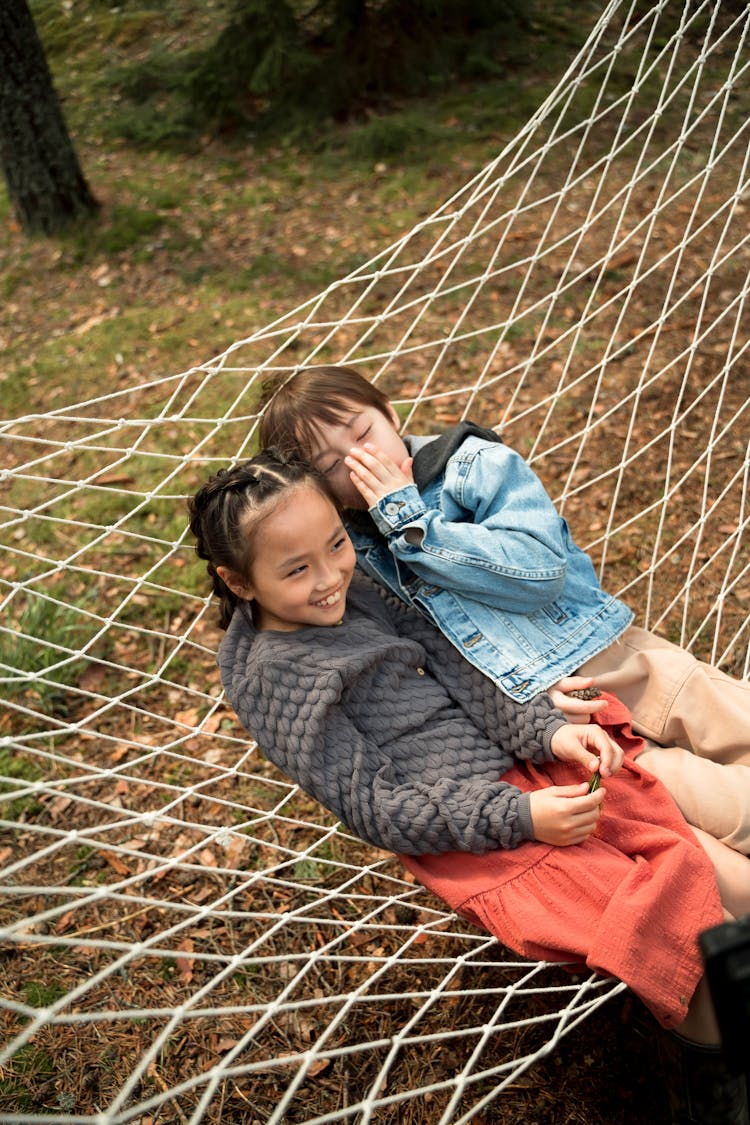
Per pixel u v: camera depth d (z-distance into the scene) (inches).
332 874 102.7
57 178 240.4
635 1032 86.1
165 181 259.9
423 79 270.8
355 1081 84.7
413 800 72.6
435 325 187.0
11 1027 90.7
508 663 80.2
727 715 80.7
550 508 84.6
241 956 60.1
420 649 82.7
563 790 71.5
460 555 80.1
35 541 154.3
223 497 73.4
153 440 173.2
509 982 91.4
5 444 179.8
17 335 214.1
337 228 229.0
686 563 130.8
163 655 132.6
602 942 65.8
